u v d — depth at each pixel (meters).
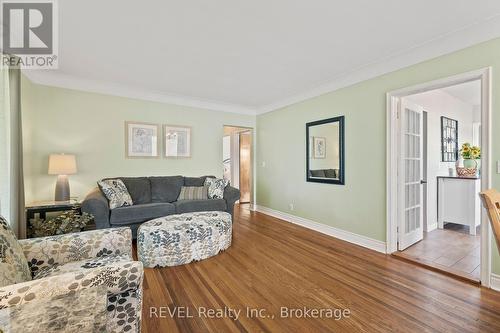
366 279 2.17
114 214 3.02
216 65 2.93
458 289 1.99
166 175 4.29
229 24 2.04
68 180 3.26
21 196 2.39
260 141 5.22
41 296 0.90
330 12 1.87
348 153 3.24
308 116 3.93
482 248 2.03
